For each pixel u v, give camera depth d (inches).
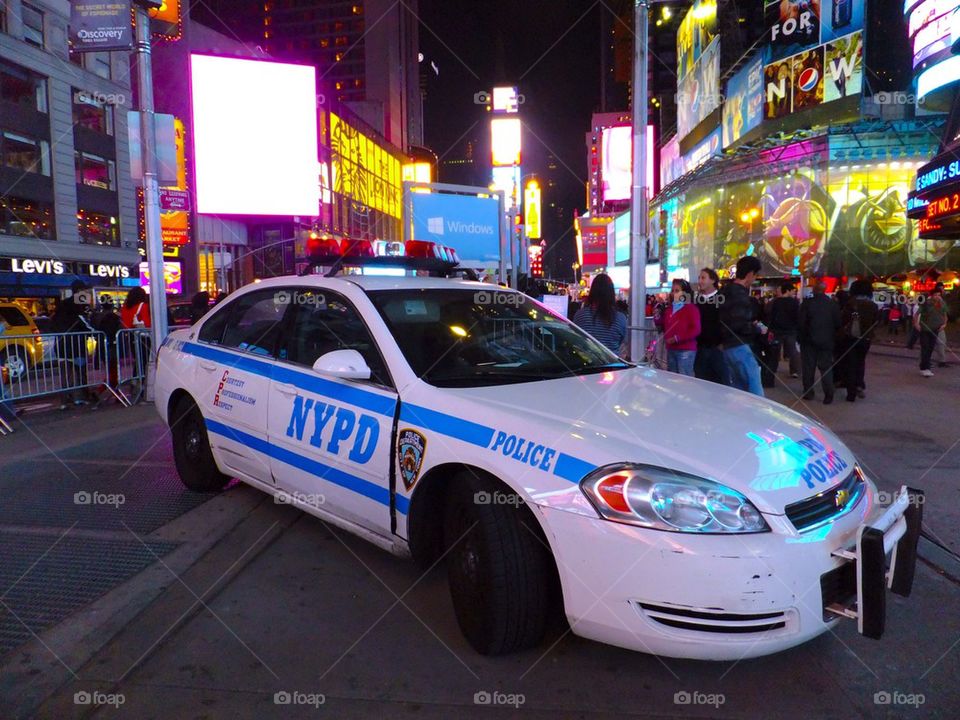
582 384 130.1
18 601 126.5
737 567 90.3
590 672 105.7
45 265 1253.1
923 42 1110.4
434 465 113.6
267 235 1749.5
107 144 1421.0
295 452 146.4
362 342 139.7
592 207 2942.9
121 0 331.6
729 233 1653.5
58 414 325.1
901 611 125.3
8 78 1194.6
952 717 94.7
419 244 179.2
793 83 1455.5
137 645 112.0
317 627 119.6
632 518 93.6
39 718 93.9
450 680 103.4
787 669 106.9
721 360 274.5
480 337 143.0
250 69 1446.9
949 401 347.6
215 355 181.5
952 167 756.6
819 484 102.4
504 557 102.8
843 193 1358.3
